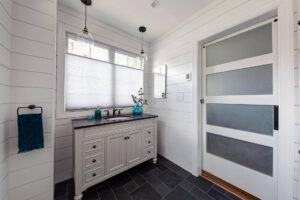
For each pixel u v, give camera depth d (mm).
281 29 1037
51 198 1088
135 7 1600
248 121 1365
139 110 2225
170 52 2137
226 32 1469
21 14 958
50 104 1076
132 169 1896
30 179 1002
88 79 1858
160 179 1666
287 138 1019
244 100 1377
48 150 1071
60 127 1604
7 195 910
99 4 1550
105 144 1491
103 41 1943
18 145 906
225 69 1535
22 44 960
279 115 1055
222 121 1586
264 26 1242
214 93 1663
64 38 1614
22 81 964
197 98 1716
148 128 1957
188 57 1837
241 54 1403
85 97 1834
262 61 1246
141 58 2463
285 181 1029
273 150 1184
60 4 1580
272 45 1186
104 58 2014
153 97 2494
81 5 1589
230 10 1360
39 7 1028
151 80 2549
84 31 1338
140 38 2398
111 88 2100
